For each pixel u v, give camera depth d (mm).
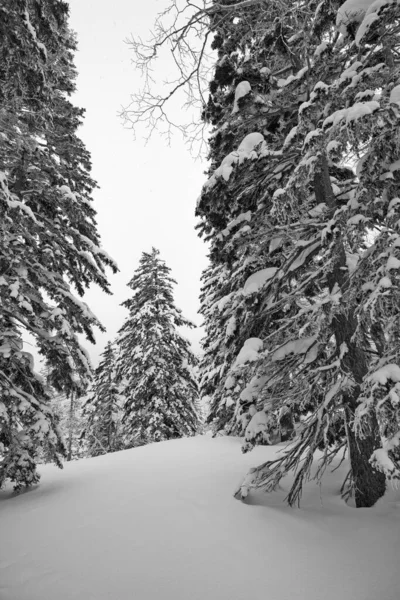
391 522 5242
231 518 5762
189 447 13438
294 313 8445
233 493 6965
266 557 4621
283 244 7387
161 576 4281
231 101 7418
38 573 4539
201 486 7621
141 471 9695
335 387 5965
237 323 7629
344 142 4508
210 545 4918
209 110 7387
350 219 4770
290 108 7004
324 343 6660
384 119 4109
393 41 5027
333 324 6645
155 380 20078
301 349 6777
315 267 7551
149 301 22312
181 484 7906
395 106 4086
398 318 4242
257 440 6387
